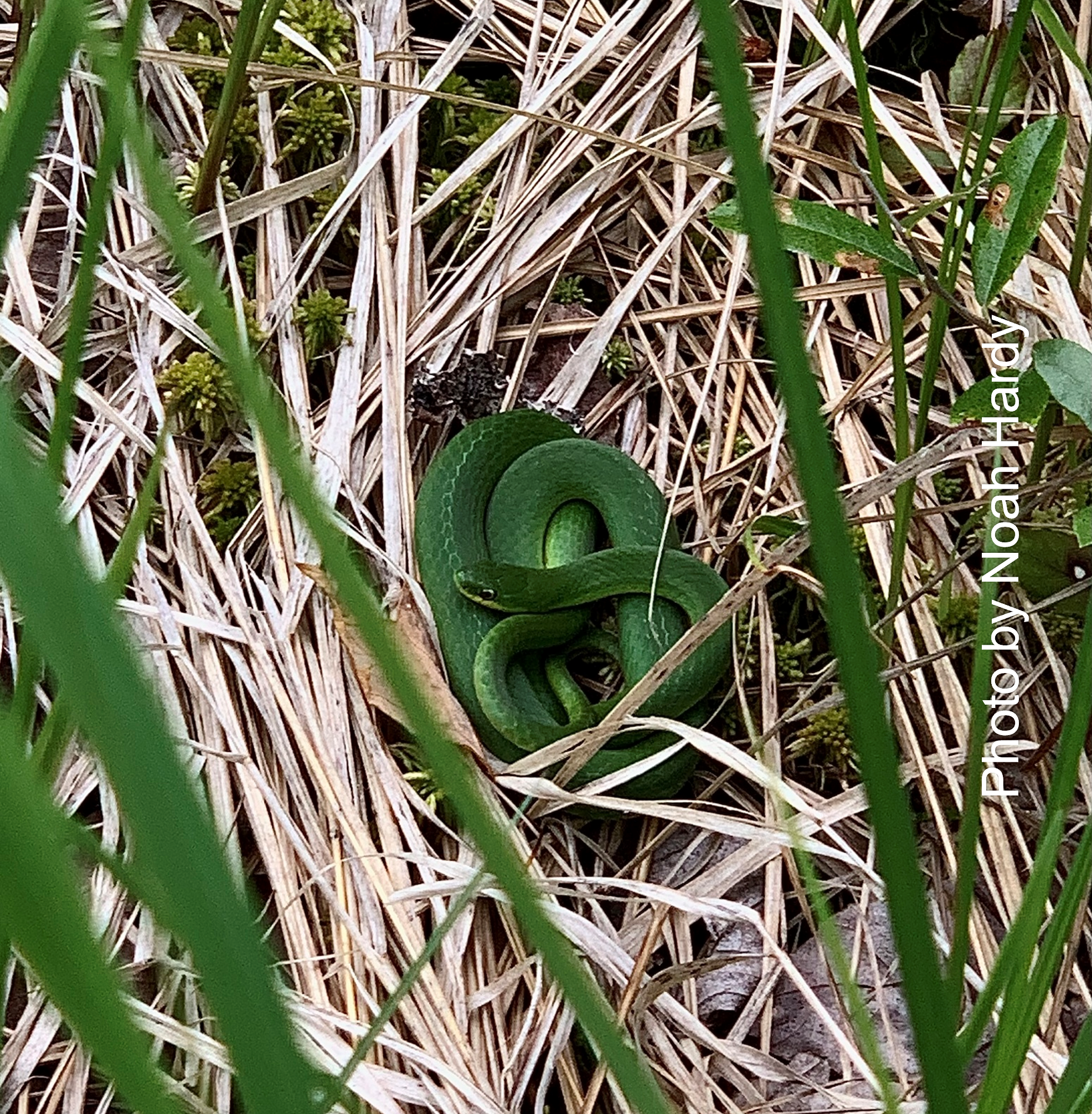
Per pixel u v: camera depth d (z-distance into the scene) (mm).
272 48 475
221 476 437
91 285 182
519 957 389
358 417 454
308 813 401
